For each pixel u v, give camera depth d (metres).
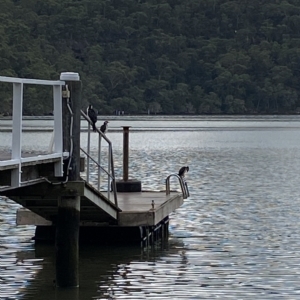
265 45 164.25
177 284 13.69
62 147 12.41
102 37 156.00
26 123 89.38
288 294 13.21
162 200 18.11
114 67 144.62
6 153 13.18
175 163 42.31
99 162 15.80
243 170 37.94
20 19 148.88
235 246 17.06
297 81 159.25
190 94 151.75
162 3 172.12
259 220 20.78
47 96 99.88
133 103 142.75
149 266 15.01
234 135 84.25
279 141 72.12
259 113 155.75
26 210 16.53
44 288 13.26
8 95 82.56
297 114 156.00
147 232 17.11
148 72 152.38
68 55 143.50
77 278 13.12
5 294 12.94
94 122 15.54
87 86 136.88
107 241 16.94
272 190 28.44
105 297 12.79
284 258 15.87
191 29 169.38
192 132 90.44
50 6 157.12
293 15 173.00
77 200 12.65
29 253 15.98
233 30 172.25
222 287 13.59
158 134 83.88
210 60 159.88
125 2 166.50
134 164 40.53
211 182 31.30
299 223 20.30
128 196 19.11
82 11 157.00
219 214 21.78
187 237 18.17
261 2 175.25
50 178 12.47
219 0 175.00
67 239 12.81
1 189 11.12
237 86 154.38
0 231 18.39
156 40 158.75
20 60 127.88
